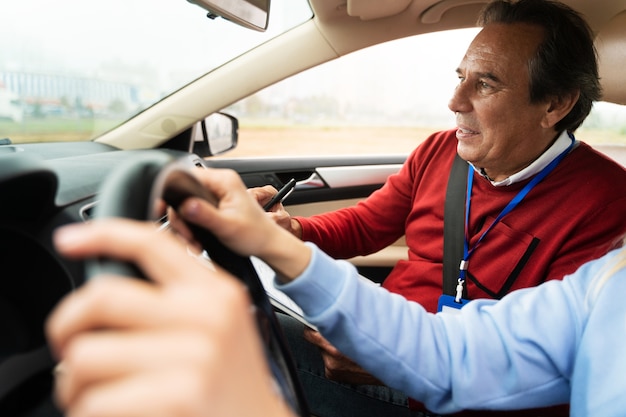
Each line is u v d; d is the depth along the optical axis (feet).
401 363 2.03
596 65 3.88
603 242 3.64
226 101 4.93
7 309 1.62
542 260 3.74
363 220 4.87
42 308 1.65
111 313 0.62
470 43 3.91
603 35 4.38
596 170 3.79
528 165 3.90
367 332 1.95
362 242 4.87
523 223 3.82
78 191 2.25
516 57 3.59
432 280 4.22
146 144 5.04
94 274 0.75
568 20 3.70
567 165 3.81
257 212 1.58
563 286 2.29
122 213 0.97
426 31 4.82
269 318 1.76
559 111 3.72
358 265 5.80
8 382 1.48
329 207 6.37
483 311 2.34
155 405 0.55
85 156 3.76
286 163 6.16
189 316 0.63
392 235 4.99
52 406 1.69
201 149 5.63
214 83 4.91
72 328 0.62
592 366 2.00
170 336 0.61
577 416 2.04
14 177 1.42
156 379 0.58
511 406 2.13
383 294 2.13
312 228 4.50
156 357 0.59
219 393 0.60
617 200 3.67
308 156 6.37
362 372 3.15
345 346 1.99
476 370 2.11
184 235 1.60
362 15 4.42
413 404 3.32
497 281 3.87
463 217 4.09
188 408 0.55
